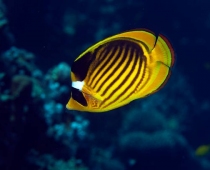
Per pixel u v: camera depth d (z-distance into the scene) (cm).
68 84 754
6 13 946
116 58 126
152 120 1134
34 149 567
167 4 1412
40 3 1056
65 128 678
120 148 1041
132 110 1145
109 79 126
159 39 125
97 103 126
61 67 773
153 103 1343
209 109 1491
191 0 1474
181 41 1515
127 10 1349
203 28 1520
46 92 713
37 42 1074
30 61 747
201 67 1538
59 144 600
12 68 647
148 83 126
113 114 986
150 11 1395
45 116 583
